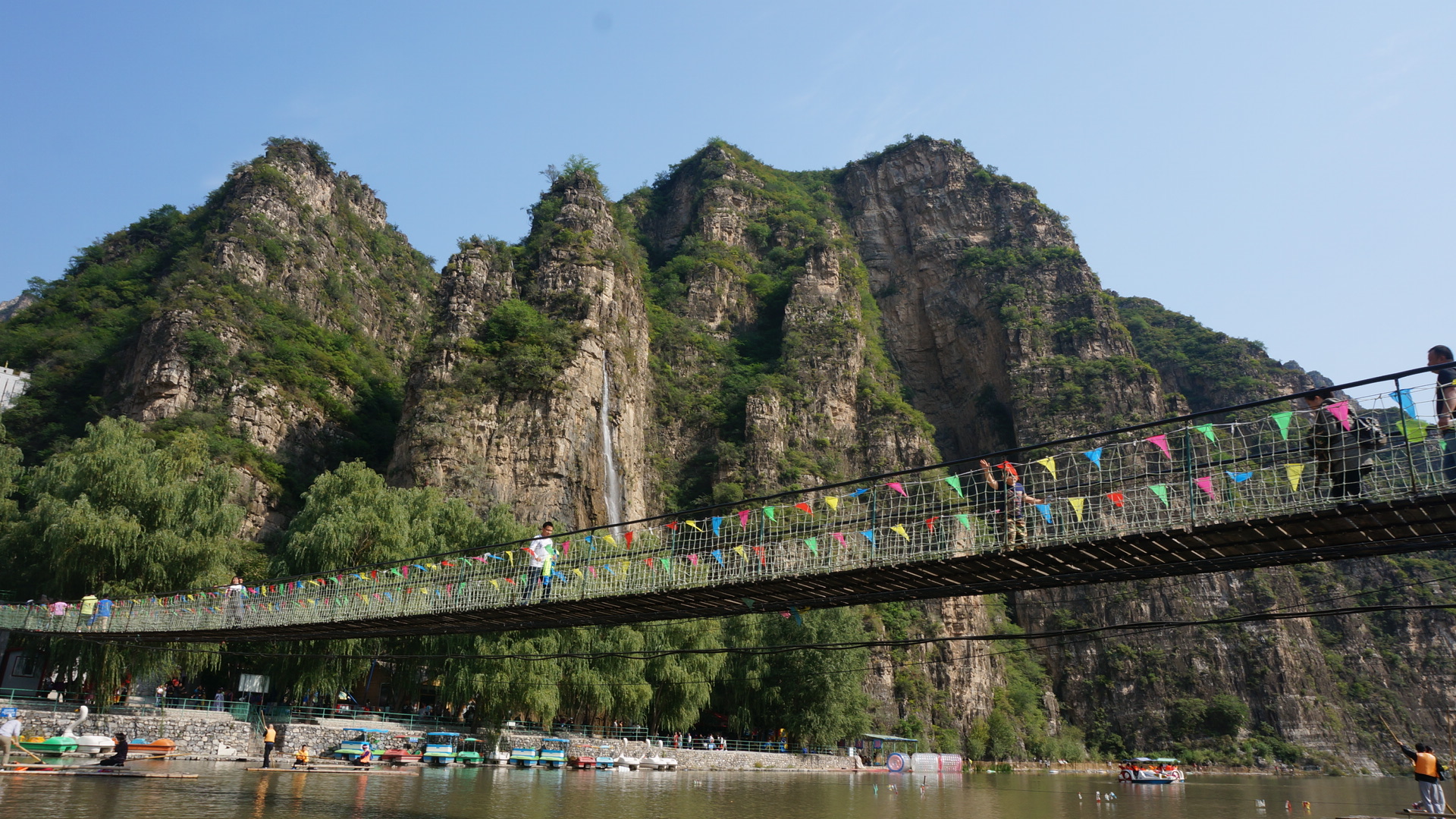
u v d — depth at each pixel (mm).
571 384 115625
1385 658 158125
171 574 54438
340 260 156000
